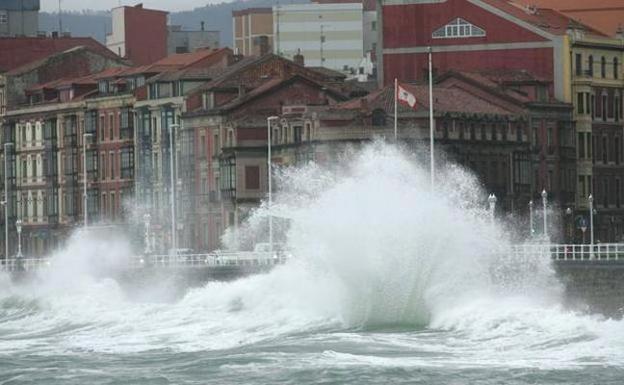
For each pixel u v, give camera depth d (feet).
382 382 599.98
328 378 611.47
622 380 592.19
